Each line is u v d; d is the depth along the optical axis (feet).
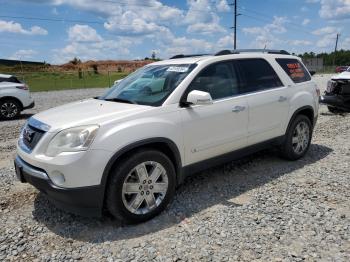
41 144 12.34
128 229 12.67
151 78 15.94
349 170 18.34
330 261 10.48
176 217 13.42
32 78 136.77
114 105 14.28
